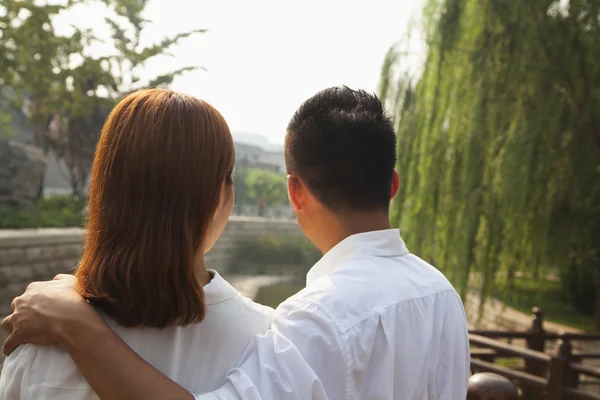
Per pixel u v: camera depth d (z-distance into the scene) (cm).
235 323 106
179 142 96
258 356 100
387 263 114
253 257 2314
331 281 108
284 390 95
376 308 104
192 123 98
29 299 95
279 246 2352
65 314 92
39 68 1059
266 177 3775
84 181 1983
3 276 909
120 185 96
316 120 119
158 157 95
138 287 93
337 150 116
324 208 121
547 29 789
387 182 120
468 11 806
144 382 90
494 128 779
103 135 100
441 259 803
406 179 852
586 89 814
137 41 1579
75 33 1121
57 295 95
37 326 93
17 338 94
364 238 116
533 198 759
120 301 93
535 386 380
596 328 944
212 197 100
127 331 96
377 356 102
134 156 96
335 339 99
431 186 809
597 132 793
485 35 795
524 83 780
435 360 110
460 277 769
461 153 797
